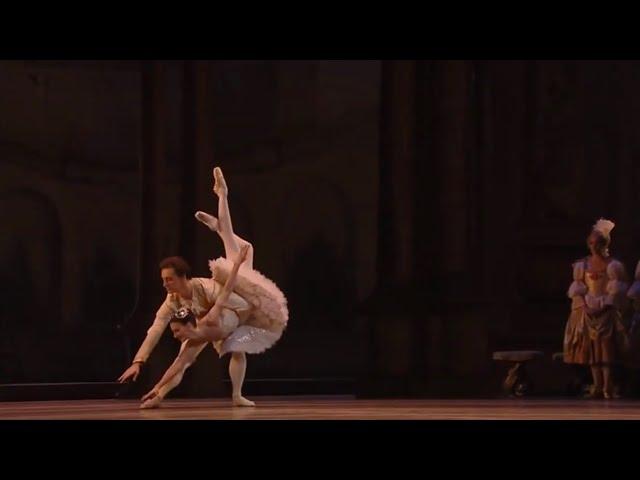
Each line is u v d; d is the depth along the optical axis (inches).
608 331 1231.5
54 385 1585.9
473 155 1503.4
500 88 1695.4
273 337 954.7
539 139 1721.2
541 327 1651.1
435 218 1445.6
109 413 879.1
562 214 1722.4
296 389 1952.5
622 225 1756.9
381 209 1466.5
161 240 1536.7
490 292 1658.5
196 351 954.1
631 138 1768.0
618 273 1227.9
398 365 1414.9
